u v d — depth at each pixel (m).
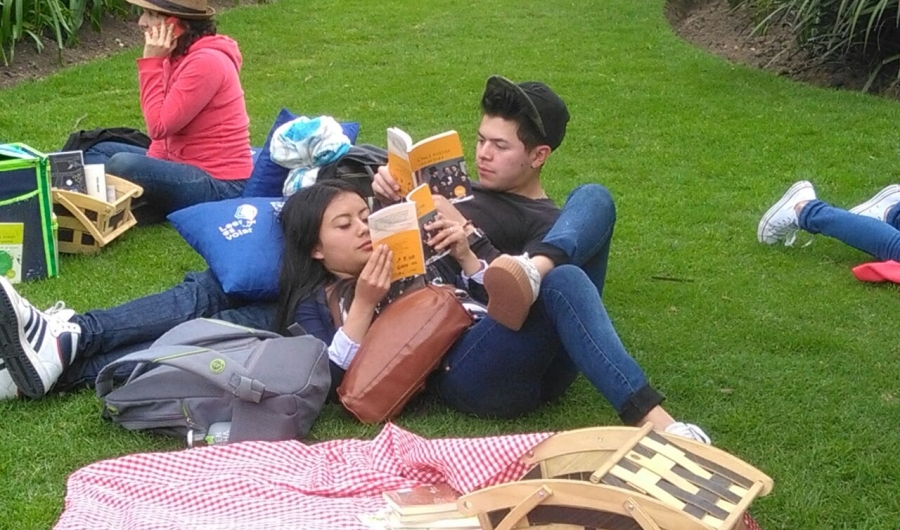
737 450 3.08
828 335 3.83
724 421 3.23
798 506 2.78
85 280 4.23
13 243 4.13
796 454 3.05
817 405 3.35
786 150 6.20
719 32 9.41
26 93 7.27
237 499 2.64
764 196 5.42
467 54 8.77
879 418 3.26
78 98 7.24
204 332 3.13
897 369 3.60
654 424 2.73
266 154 4.24
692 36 9.56
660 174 5.77
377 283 3.14
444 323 3.12
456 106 7.19
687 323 3.95
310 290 3.34
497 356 3.04
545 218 3.46
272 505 2.63
